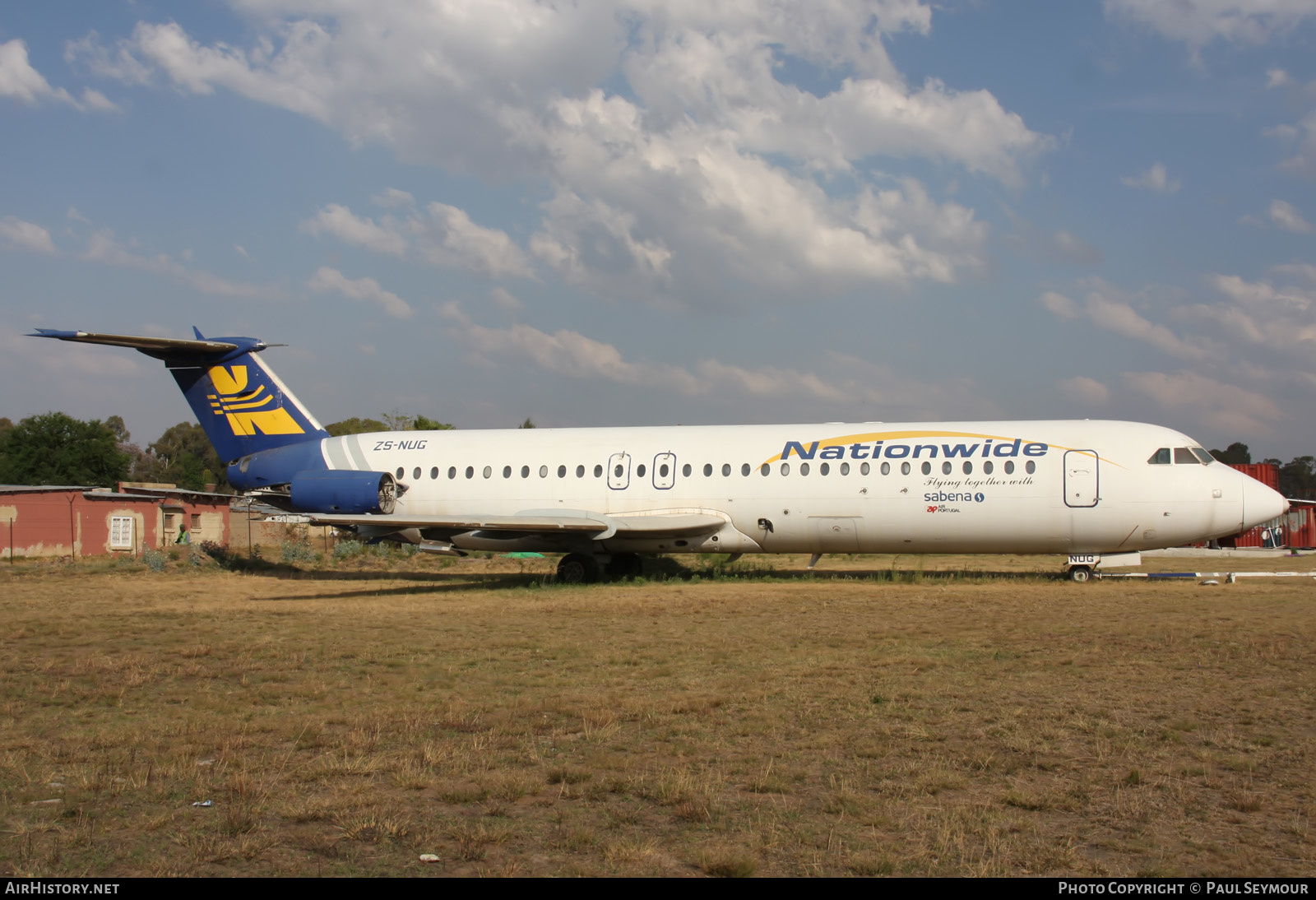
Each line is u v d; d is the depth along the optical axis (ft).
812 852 19.33
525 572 99.25
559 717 30.91
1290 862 18.65
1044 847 19.51
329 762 25.72
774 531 80.43
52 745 27.99
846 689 34.40
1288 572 87.81
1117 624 49.88
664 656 42.01
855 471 78.07
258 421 95.61
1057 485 73.82
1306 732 27.94
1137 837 20.01
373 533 88.17
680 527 79.41
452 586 82.48
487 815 21.54
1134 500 72.54
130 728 29.84
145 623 56.24
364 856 19.24
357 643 47.19
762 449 81.20
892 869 18.40
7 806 22.43
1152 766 24.80
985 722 29.37
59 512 137.39
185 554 119.96
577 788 23.31
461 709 31.60
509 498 86.58
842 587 72.95
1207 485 71.82
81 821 21.27
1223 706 31.19
